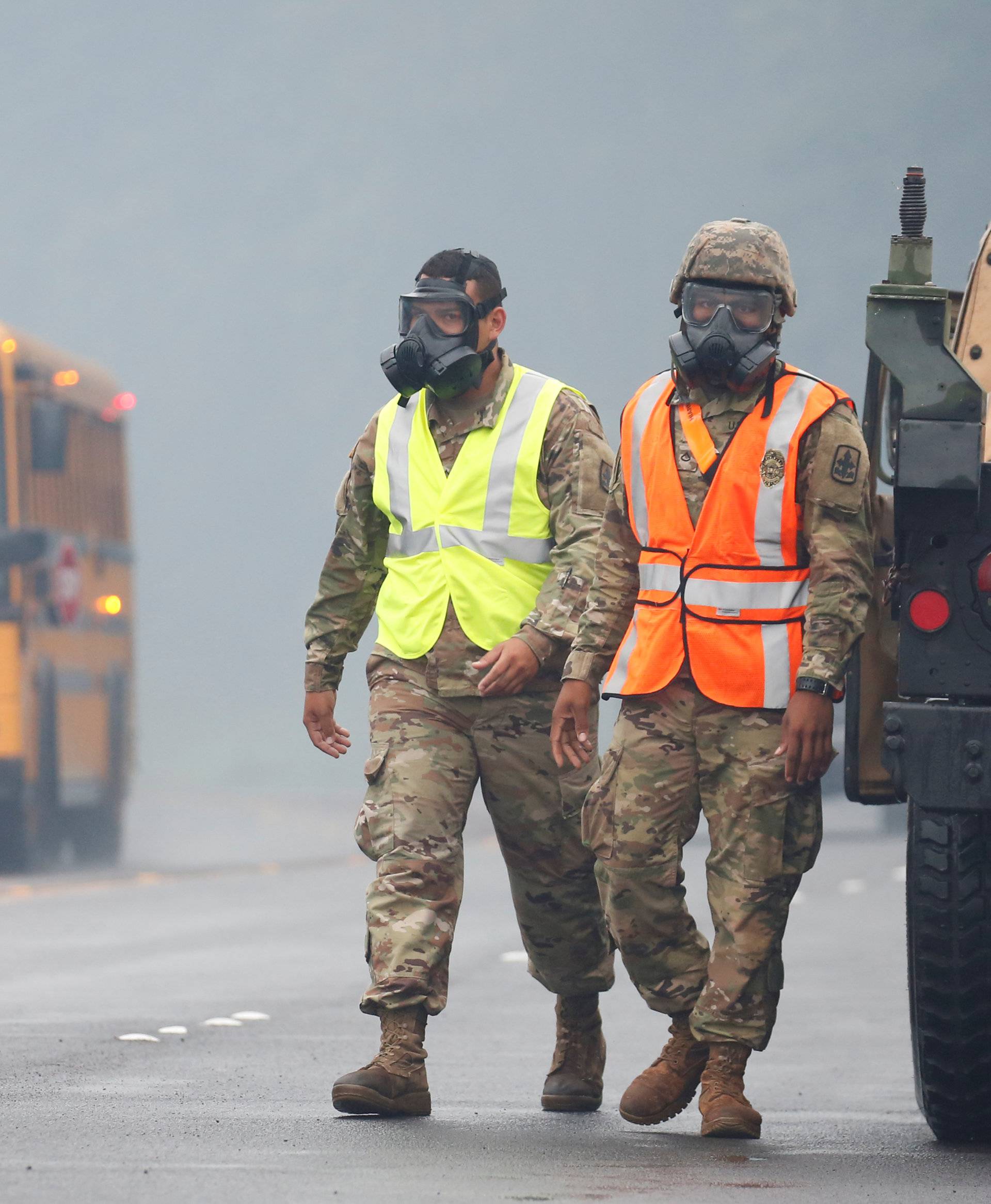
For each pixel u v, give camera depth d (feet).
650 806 70.54
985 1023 67.15
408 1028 72.54
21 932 167.43
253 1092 79.25
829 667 68.33
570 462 75.72
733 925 69.56
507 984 130.41
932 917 66.28
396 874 73.36
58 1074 84.43
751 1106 72.95
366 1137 67.46
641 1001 121.08
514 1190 58.23
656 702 70.64
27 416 255.91
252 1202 55.83
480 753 75.10
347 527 79.51
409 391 76.43
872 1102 81.35
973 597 64.75
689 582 70.13
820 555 68.95
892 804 71.26
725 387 70.23
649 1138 69.51
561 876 75.77
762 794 69.36
